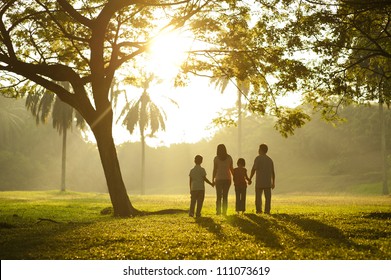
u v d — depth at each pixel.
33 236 15.23
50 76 24.30
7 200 50.97
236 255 11.68
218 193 20.80
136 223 18.16
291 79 24.55
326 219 18.44
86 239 14.09
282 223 17.11
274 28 24.28
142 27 28.08
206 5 25.95
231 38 25.50
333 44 24.05
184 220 18.84
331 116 27.28
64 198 60.31
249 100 27.31
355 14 23.91
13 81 29.84
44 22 26.48
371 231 15.40
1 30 23.38
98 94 25.02
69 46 28.53
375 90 27.55
